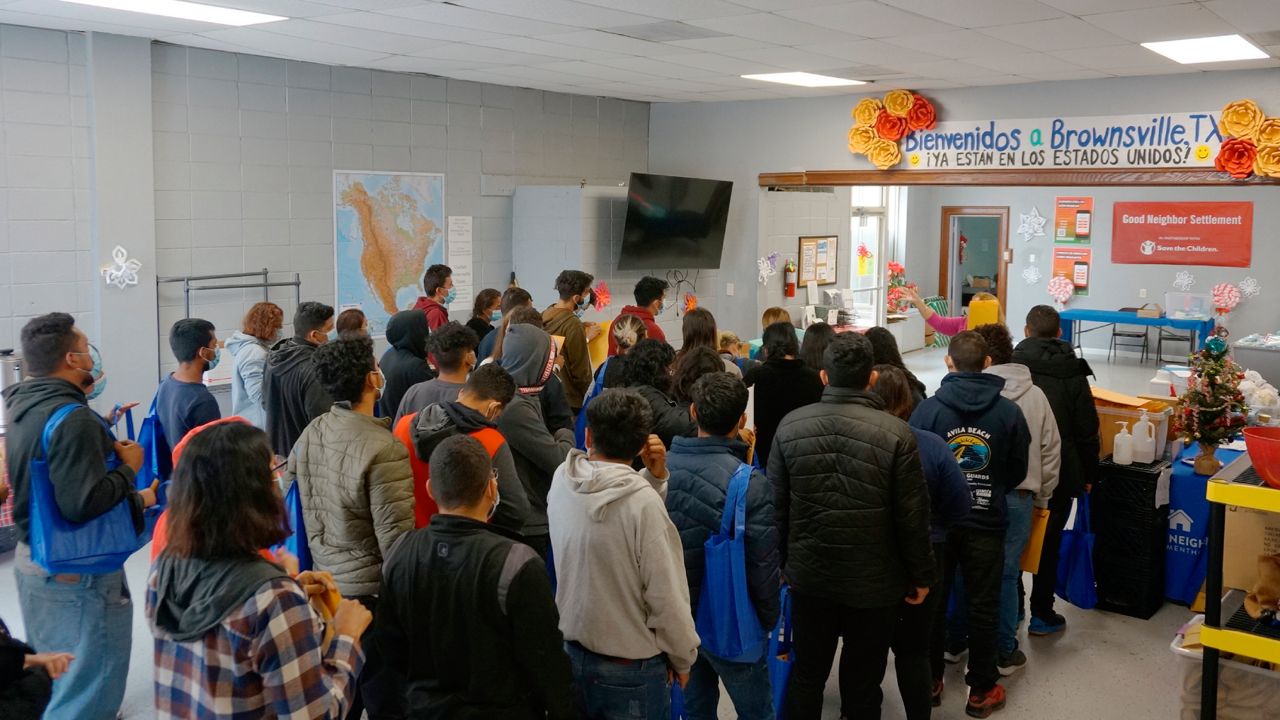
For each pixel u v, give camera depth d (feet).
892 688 13.23
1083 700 12.85
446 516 7.08
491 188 27.14
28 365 10.00
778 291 31.35
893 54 20.30
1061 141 24.09
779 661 10.77
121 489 9.87
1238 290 43.83
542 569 7.03
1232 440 15.74
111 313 19.72
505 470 10.06
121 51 19.34
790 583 10.12
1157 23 16.40
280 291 22.88
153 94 20.11
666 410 12.02
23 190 18.58
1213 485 8.46
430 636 7.00
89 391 10.50
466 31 18.40
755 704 9.61
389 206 24.73
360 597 9.27
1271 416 16.20
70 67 18.95
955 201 50.98
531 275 27.66
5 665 6.52
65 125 19.01
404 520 9.16
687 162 31.07
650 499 8.12
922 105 25.73
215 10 16.63
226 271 21.75
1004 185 25.14
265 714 6.07
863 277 41.91
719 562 9.00
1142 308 44.80
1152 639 14.75
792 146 28.81
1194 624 9.72
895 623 10.04
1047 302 49.06
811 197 32.78
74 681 10.28
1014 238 49.67
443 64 23.02
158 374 20.67
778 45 19.45
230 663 5.94
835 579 9.78
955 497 10.71
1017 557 12.98
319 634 6.20
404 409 11.80
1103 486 15.62
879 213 40.70
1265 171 21.18
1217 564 8.59
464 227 26.63
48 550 9.67
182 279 20.83
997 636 12.24
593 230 26.96
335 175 23.54
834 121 27.89
